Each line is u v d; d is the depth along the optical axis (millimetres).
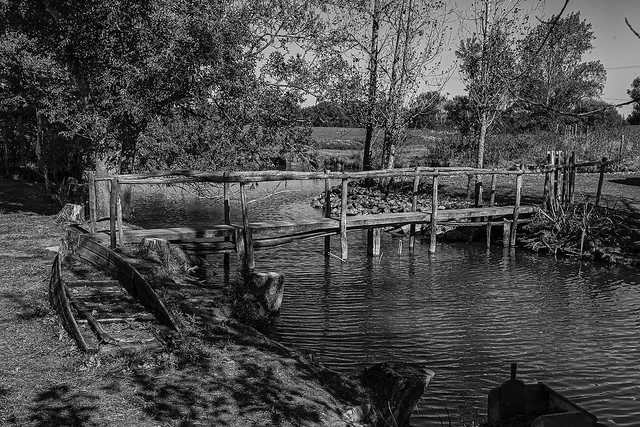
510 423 6270
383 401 7242
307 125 17141
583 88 38500
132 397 6449
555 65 35531
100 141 14789
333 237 21578
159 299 8734
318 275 15602
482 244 20469
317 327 11250
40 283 10453
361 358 9711
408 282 14930
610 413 8062
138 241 13203
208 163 16328
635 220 19766
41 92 16812
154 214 25500
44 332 8172
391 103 26406
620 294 13969
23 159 28609
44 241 14156
